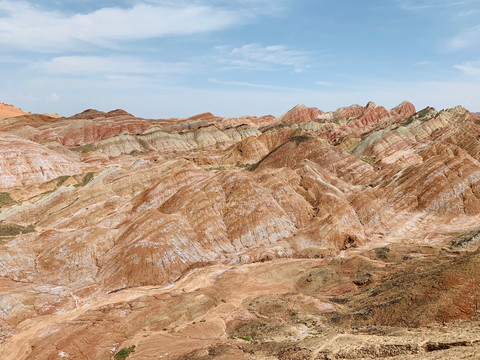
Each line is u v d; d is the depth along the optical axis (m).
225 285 64.00
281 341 41.47
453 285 42.88
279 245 79.12
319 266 70.12
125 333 49.56
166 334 48.59
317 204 96.00
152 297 59.28
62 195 114.81
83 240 72.69
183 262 70.94
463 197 94.25
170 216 79.25
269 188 94.56
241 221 83.94
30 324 51.59
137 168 125.38
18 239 76.69
